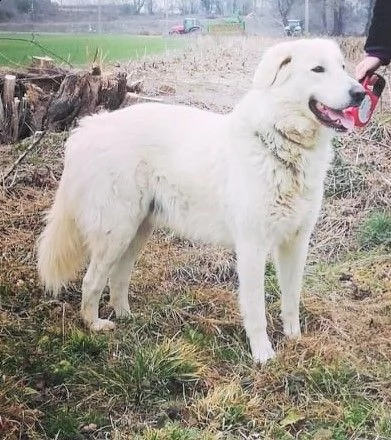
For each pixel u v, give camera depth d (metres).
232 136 2.15
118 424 1.91
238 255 2.18
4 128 3.49
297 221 2.16
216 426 1.89
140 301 2.53
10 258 2.64
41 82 3.68
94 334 2.28
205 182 2.20
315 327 2.38
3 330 2.24
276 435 1.86
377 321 2.37
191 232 2.30
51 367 2.08
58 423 1.88
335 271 2.70
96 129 2.30
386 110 3.65
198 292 2.53
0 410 1.88
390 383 2.06
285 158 2.08
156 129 2.26
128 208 2.26
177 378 2.06
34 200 3.01
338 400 1.99
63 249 2.36
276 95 2.07
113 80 3.56
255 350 2.20
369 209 3.09
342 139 3.43
